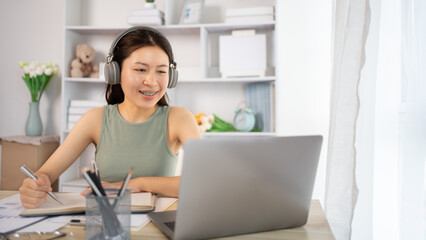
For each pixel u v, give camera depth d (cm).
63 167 136
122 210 71
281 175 77
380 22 213
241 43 258
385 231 225
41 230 81
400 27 211
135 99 124
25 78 276
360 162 199
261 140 74
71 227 83
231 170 72
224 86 281
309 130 274
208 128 256
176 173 154
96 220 71
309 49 273
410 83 186
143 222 86
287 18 275
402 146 196
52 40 299
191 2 268
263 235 80
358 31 193
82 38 292
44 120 299
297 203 82
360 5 193
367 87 198
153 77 120
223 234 77
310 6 273
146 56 119
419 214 182
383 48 218
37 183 96
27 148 261
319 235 80
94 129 144
